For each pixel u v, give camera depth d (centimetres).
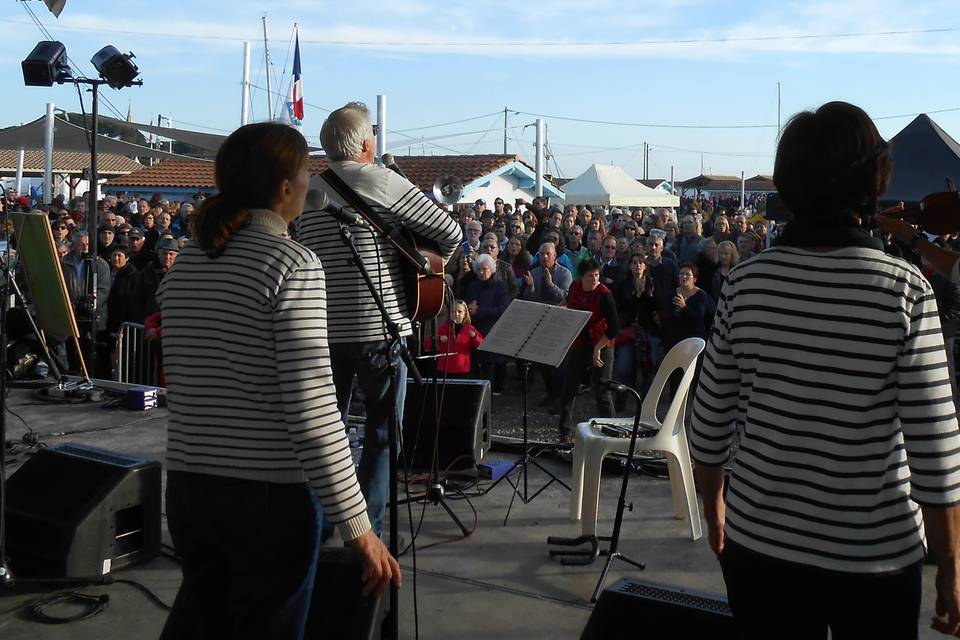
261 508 205
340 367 362
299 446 201
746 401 183
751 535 177
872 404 168
